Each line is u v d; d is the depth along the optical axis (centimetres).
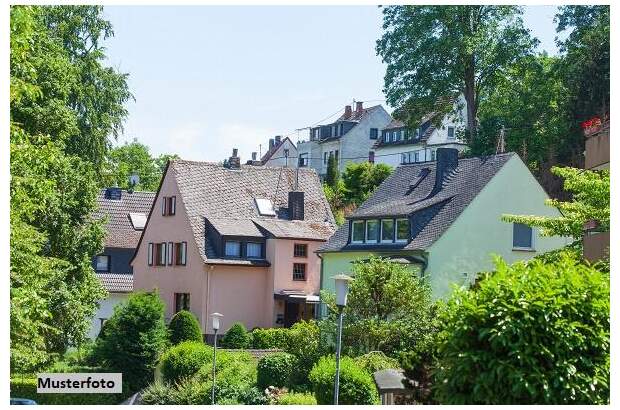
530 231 4362
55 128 3559
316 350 3244
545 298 1135
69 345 3869
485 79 5794
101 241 3906
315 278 5544
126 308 3975
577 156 5288
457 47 5500
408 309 3222
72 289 3734
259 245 5497
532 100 5644
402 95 5731
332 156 8381
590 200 2589
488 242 4281
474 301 1165
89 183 3872
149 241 5834
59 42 4666
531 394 1109
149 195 6650
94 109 4778
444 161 4638
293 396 2820
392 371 2020
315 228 5709
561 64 5584
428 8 5616
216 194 5703
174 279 5575
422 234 4328
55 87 3591
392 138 9369
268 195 5856
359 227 4647
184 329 4516
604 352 1134
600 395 1127
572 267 1213
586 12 5506
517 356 1112
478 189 4297
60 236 3734
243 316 5394
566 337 1123
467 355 1145
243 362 3634
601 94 5197
